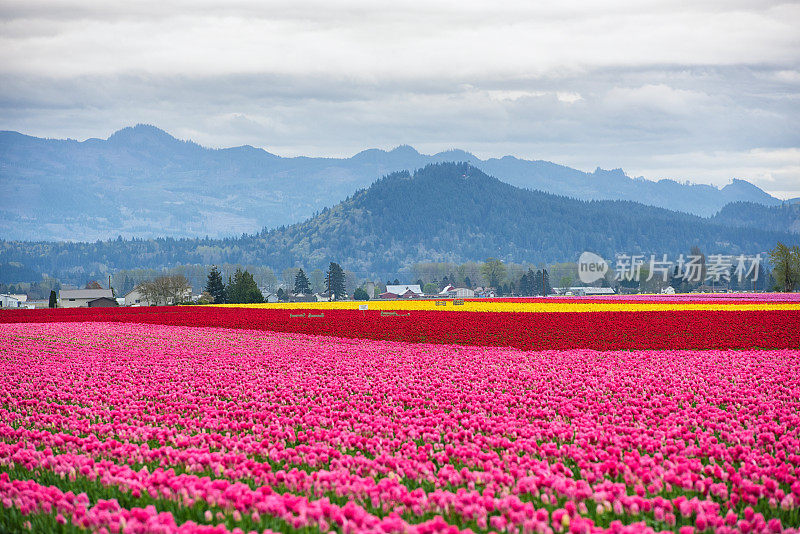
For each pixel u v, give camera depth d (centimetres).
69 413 3709
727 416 3288
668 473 2214
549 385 4372
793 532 1867
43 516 1984
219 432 3181
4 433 3091
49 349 6712
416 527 1758
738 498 2125
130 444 2777
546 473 2239
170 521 1839
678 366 5128
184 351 6462
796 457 2447
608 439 2759
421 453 2569
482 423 3117
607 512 2012
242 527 1898
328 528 1850
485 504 1948
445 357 5812
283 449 2734
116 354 6281
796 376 4625
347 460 2464
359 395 4081
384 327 8438
